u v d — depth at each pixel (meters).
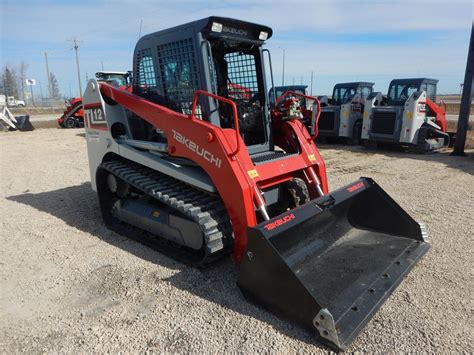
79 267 3.54
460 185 6.45
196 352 2.38
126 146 4.09
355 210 3.76
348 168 8.06
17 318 2.79
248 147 3.85
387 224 3.70
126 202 4.27
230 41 3.66
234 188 3.09
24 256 3.81
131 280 3.28
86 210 5.26
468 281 3.18
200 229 3.30
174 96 3.78
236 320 2.69
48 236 4.32
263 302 2.75
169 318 2.73
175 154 3.53
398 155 9.74
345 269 3.07
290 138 4.08
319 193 3.88
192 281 3.25
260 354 2.36
